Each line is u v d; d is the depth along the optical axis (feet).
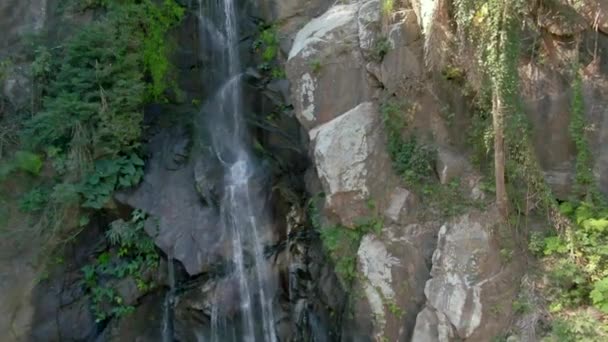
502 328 23.00
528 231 24.81
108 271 31.65
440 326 23.36
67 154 31.42
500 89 23.25
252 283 29.76
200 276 30.19
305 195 29.81
